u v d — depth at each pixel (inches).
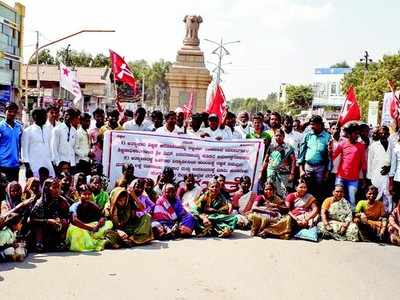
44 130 350.6
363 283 249.1
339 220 350.6
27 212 280.8
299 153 391.9
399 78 1517.0
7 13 1173.7
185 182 370.6
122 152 382.9
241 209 376.2
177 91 875.4
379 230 343.0
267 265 271.0
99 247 289.1
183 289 226.8
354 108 418.6
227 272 255.0
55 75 1909.4
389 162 382.6
